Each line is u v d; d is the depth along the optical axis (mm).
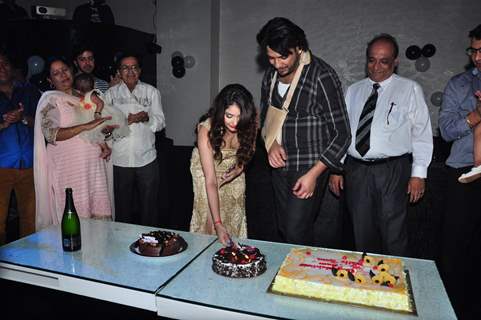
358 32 4973
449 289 2449
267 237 3301
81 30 3936
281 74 1798
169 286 1375
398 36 4879
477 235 2748
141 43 4645
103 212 2914
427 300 1284
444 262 2463
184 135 5078
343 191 2914
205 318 1259
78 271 1487
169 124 5117
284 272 1344
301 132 1891
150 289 1348
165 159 4027
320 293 1269
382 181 2311
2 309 2139
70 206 1691
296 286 1296
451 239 2412
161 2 4938
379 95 2338
